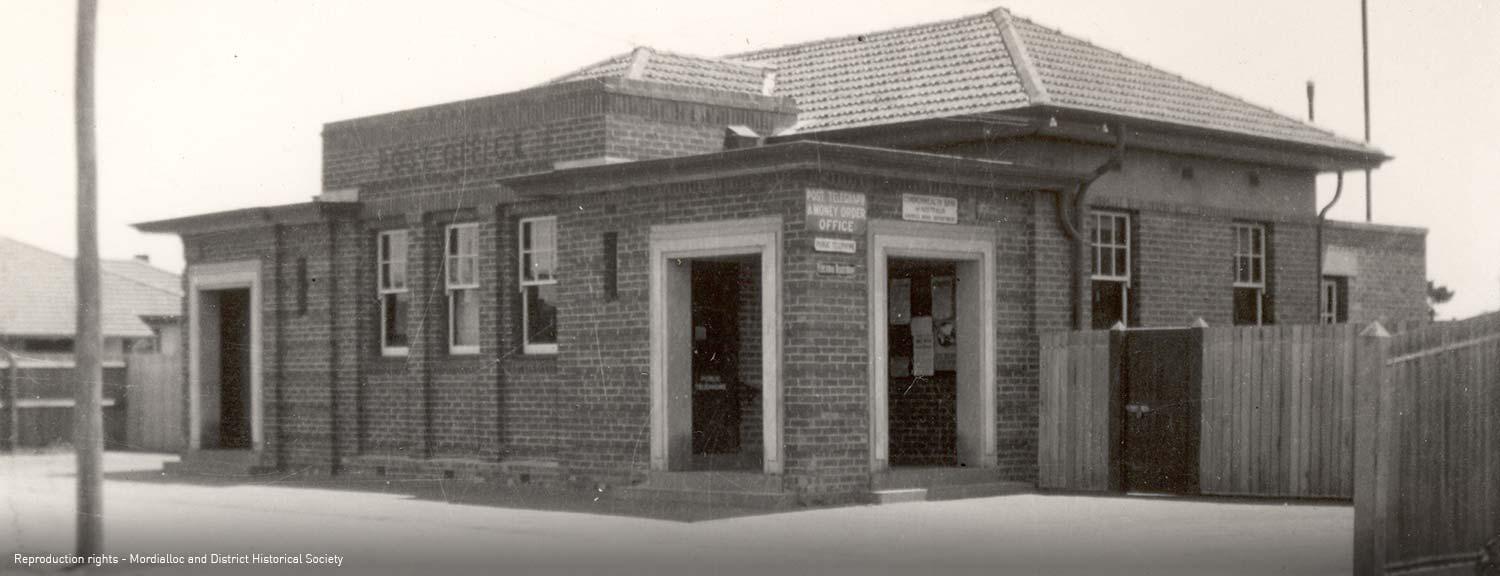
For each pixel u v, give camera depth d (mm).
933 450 20609
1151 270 21609
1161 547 14078
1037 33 23250
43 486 23938
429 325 22469
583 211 19656
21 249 34812
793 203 17281
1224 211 22812
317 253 23906
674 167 18188
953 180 18672
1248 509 17000
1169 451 18375
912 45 23484
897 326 21016
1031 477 19484
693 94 21078
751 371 20359
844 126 21203
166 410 31312
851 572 12930
